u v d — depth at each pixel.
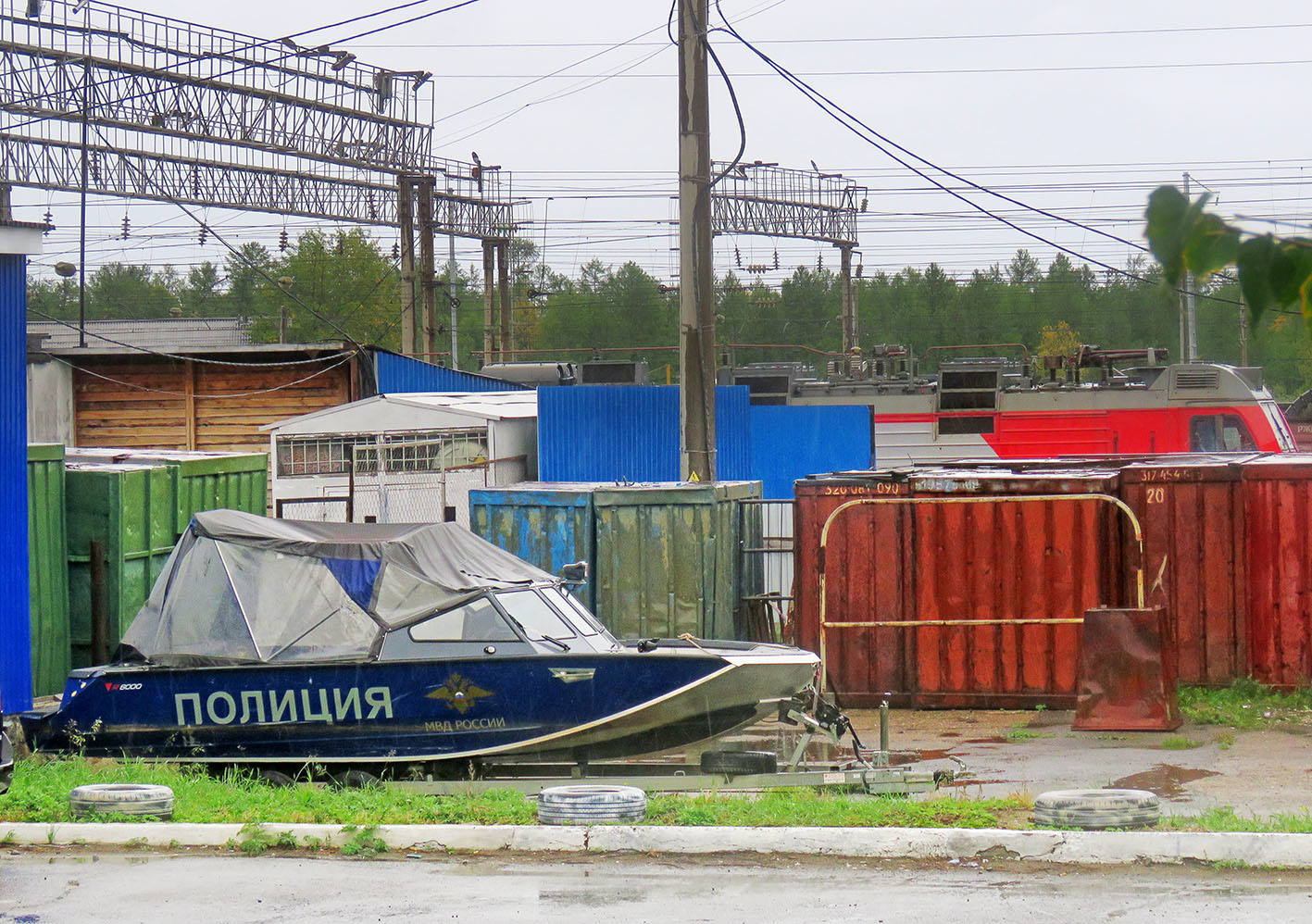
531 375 57.03
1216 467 24.27
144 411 50.28
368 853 14.62
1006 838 14.17
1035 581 24.36
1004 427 52.56
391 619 17.95
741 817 15.23
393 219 78.12
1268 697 23.81
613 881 13.39
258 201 69.44
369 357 49.66
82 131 53.47
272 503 38.62
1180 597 24.39
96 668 18.62
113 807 15.53
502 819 15.45
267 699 18.02
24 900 12.82
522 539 27.20
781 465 44.81
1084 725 21.92
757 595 29.22
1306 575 23.88
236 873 13.83
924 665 24.73
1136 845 13.95
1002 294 191.25
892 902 12.52
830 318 176.88
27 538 23.14
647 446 40.72
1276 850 13.70
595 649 18.09
